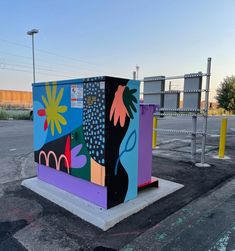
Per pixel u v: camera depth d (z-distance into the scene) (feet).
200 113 18.93
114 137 10.08
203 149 18.37
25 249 7.88
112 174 10.18
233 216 10.06
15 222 9.56
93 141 10.19
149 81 22.15
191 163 18.65
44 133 12.78
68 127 11.25
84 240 8.37
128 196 11.07
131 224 9.42
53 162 12.39
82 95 10.42
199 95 18.42
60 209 10.61
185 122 61.16
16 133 36.86
